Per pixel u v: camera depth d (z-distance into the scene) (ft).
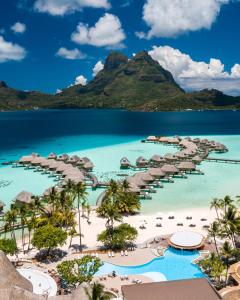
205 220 200.75
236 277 134.92
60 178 303.68
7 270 122.01
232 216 159.84
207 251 162.50
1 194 263.70
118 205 205.77
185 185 280.72
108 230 170.50
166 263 153.89
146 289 117.91
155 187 275.18
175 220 201.67
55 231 157.99
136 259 156.97
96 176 310.86
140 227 191.52
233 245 161.89
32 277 135.85
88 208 203.31
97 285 101.45
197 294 114.62
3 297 108.37
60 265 135.03
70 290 131.54
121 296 124.26
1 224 202.49
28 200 227.81
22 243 172.04
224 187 272.92
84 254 161.99
